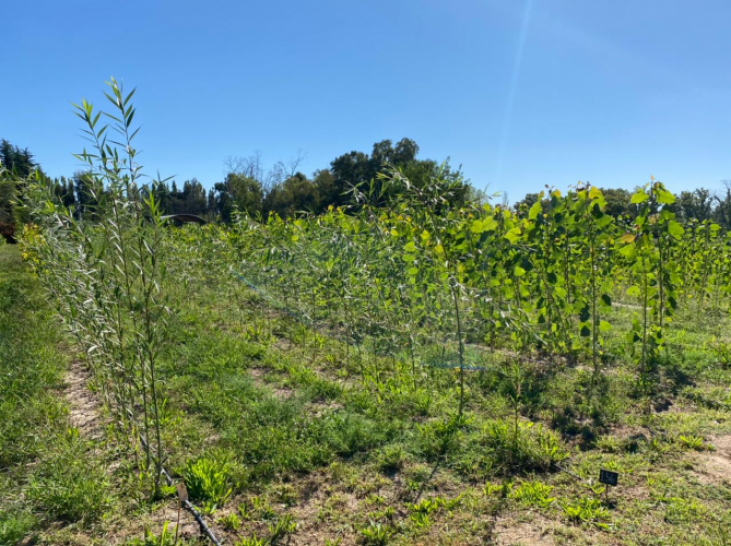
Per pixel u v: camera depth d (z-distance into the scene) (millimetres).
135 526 2963
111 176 2992
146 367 4289
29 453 3713
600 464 3746
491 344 6648
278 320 8156
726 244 9742
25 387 4852
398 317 6031
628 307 9375
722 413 4605
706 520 3014
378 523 3031
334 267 6852
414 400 4770
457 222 5555
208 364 5730
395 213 5938
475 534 2930
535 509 3170
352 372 5812
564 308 6164
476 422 4348
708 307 9422
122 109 2969
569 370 5797
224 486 3369
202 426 4316
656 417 4531
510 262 6160
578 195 5961
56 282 4629
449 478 3559
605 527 2947
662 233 5777
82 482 3197
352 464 3738
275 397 4828
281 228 9969
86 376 5504
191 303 9070
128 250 3238
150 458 3625
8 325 7082
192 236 11609
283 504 3250
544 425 4438
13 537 2760
